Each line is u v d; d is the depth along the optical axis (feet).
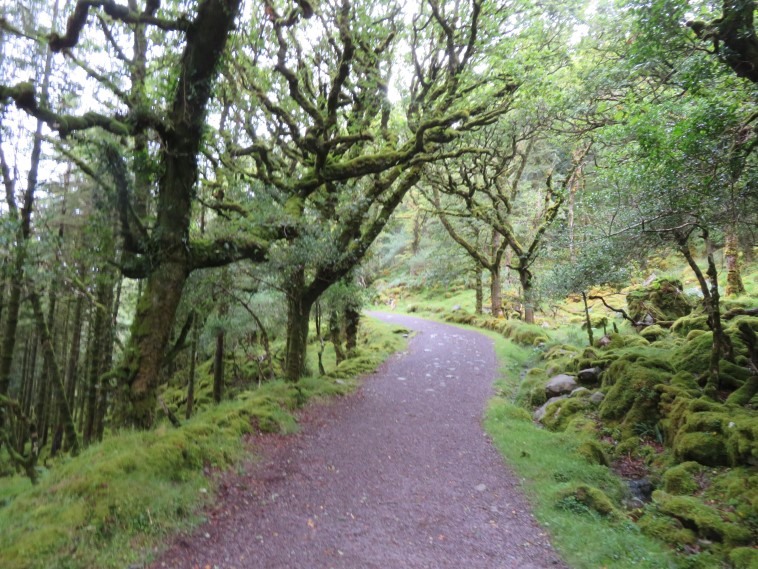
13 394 53.11
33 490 18.70
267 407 29.09
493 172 77.36
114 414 24.17
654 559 14.94
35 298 29.04
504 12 36.37
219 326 35.91
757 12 21.77
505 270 110.32
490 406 33.86
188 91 22.98
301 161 38.50
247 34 32.83
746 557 14.64
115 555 14.17
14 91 17.83
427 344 61.77
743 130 17.56
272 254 30.17
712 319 26.50
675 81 23.85
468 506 18.89
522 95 39.88
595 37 38.91
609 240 27.76
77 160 22.26
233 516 17.44
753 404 22.99
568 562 14.89
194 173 25.30
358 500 19.25
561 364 40.29
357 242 39.65
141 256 24.58
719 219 19.97
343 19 30.99
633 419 26.50
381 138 44.11
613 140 27.73
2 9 20.03
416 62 38.42
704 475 20.29
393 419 31.19
